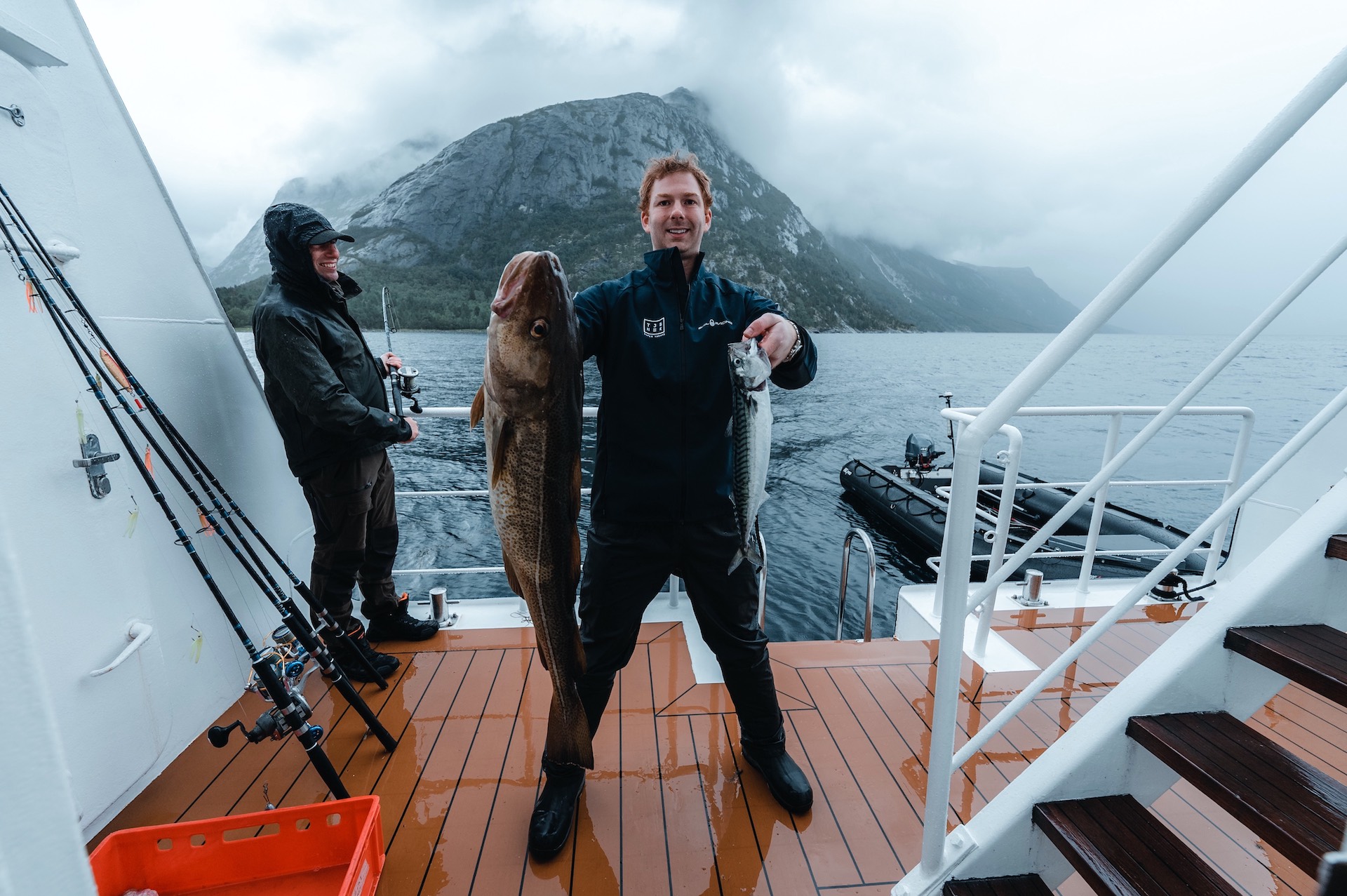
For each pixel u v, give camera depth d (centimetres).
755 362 152
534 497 140
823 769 209
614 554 174
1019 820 143
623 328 163
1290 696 245
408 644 287
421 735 226
